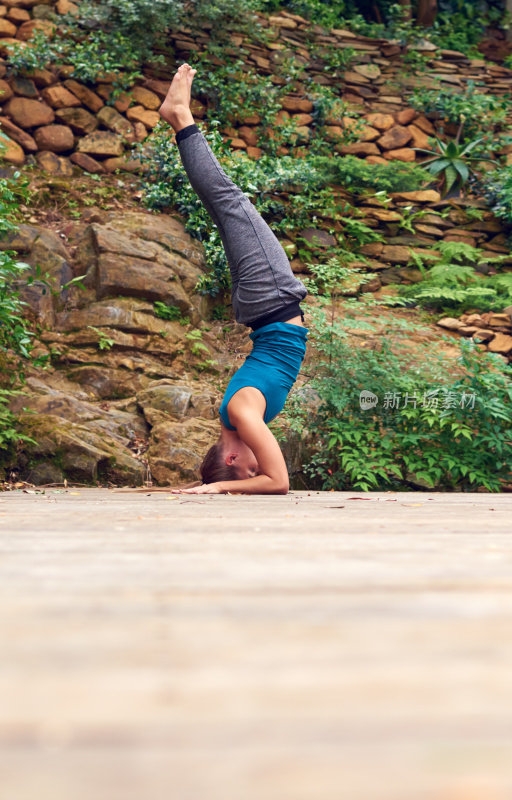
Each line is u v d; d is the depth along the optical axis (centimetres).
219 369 580
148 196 669
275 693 22
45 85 739
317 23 961
